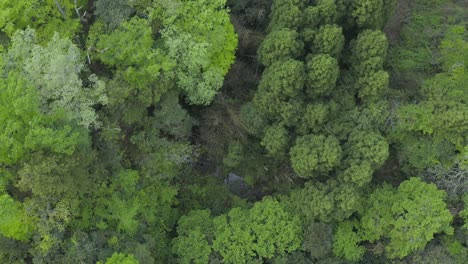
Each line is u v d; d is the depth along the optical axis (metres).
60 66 21.80
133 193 26.23
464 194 27.03
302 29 26.64
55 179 20.72
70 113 22.66
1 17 22.84
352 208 25.03
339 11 27.03
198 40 25.62
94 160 24.25
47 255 22.52
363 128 26.84
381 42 25.84
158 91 25.00
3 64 22.31
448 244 26.95
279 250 26.19
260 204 27.11
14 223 21.45
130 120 24.94
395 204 25.95
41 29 24.44
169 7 24.84
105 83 23.86
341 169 25.97
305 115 26.25
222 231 26.70
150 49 24.88
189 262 26.00
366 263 27.33
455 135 26.55
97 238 23.83
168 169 27.11
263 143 27.30
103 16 24.53
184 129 27.00
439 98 27.05
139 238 25.69
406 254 25.81
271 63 26.56
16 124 20.53
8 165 21.72
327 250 25.95
